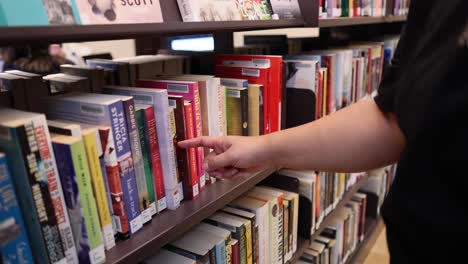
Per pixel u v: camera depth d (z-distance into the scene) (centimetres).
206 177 98
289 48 178
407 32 65
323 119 87
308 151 86
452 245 54
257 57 111
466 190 52
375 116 78
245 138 92
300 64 124
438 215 54
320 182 141
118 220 74
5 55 208
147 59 121
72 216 65
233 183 100
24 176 56
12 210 57
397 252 61
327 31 204
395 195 60
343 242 184
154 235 77
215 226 104
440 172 53
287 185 132
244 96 102
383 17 170
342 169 85
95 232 68
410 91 57
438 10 57
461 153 50
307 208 136
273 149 89
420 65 57
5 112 60
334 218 177
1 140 56
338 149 82
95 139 66
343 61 149
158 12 78
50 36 55
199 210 87
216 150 95
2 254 57
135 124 75
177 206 88
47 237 60
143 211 80
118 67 106
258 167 95
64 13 61
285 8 114
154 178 82
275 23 102
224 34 131
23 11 56
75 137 63
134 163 76
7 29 50
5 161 56
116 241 75
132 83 105
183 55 134
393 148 77
